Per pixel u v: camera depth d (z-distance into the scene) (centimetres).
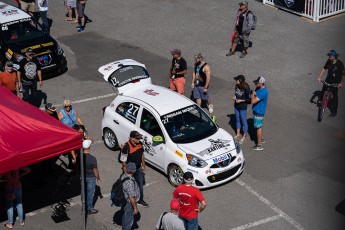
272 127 1683
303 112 1764
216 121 1714
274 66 2052
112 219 1298
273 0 2539
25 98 1773
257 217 1291
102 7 2620
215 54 2148
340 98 1839
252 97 1511
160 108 1445
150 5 2634
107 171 1475
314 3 2380
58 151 1177
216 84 1934
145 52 2188
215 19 2462
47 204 1353
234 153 1394
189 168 1353
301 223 1268
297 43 2223
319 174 1451
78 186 1419
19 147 1142
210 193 1373
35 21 2088
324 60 2084
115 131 1527
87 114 1766
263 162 1504
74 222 1290
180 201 1148
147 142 1441
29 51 1733
